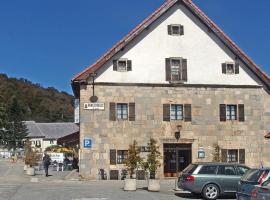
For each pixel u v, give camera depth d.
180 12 38.75
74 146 54.16
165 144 37.47
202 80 38.44
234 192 23.38
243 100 39.00
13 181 33.66
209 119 38.25
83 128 36.41
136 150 28.72
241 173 23.61
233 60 39.12
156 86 37.59
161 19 38.41
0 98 127.75
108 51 37.19
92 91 36.72
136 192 26.11
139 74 37.50
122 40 37.22
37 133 133.38
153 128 37.25
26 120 149.88
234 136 38.59
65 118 174.88
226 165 23.69
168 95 37.75
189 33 38.66
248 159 38.66
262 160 38.91
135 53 37.66
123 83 37.16
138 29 37.44
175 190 27.72
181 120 37.81
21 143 119.88
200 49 38.72
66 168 49.88
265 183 14.66
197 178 23.28
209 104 38.38
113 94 36.97
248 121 38.97
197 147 37.78
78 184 31.83
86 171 36.16
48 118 172.12
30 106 175.25
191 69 38.38
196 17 38.84
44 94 188.75
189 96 38.09
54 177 38.47
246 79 39.22
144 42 37.91
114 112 36.81
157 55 37.94
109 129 36.66
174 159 37.50
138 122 37.09
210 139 38.12
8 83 185.25
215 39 39.03
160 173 36.88
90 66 37.06
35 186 29.08
